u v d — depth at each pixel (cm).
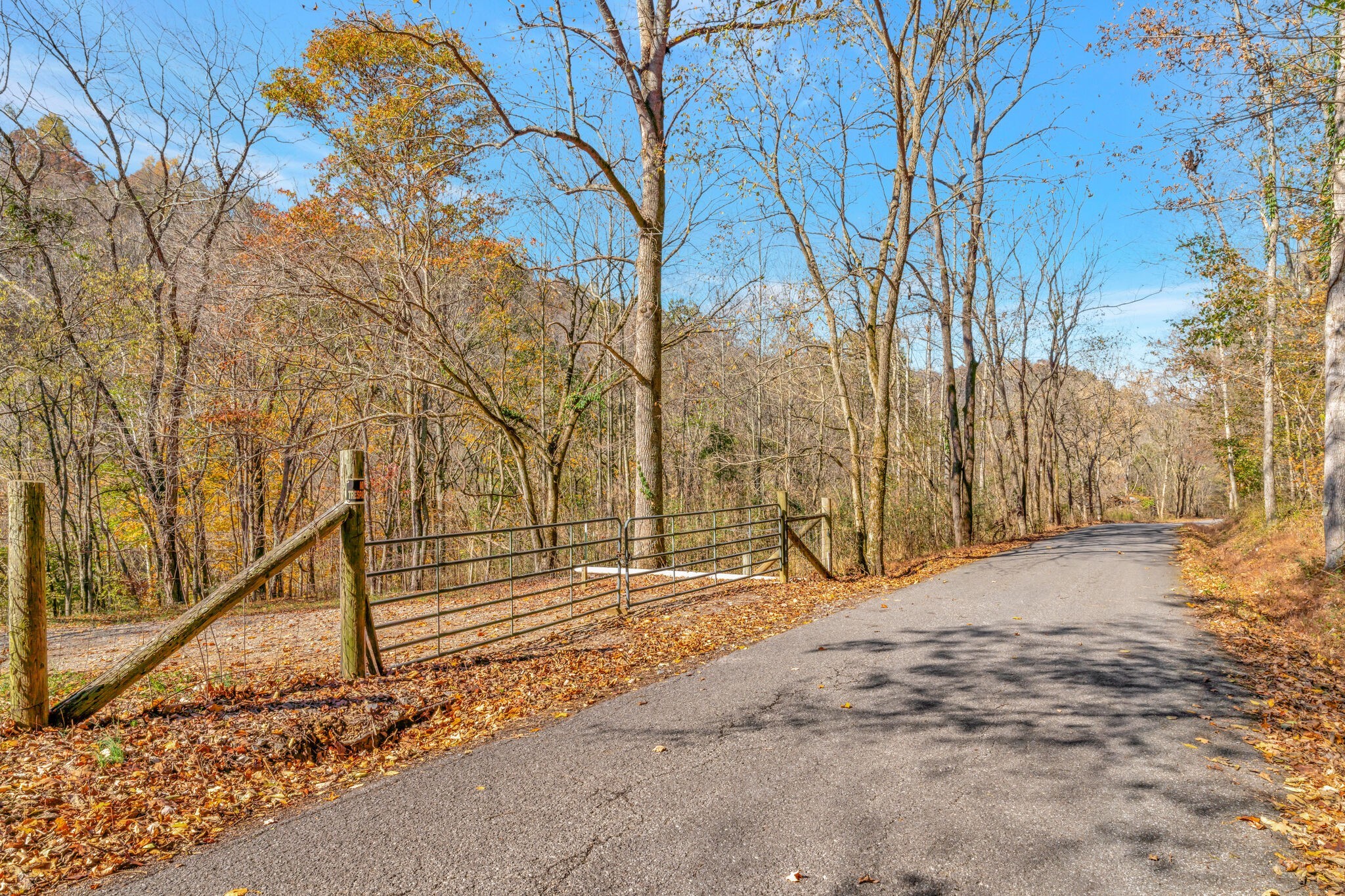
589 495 2964
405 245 1495
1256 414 2889
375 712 512
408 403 2030
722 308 1546
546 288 1947
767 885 309
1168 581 1205
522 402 2362
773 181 1404
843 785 411
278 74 1692
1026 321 2884
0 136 1680
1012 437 3006
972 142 2164
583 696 586
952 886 308
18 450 2014
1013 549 1845
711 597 1048
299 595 2075
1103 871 321
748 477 2758
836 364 1421
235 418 1703
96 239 1853
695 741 482
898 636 785
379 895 302
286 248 1345
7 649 782
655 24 1377
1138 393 5156
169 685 565
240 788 406
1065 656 698
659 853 336
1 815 350
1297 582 1035
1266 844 346
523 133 1147
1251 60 965
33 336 1644
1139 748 467
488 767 440
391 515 2480
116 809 369
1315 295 1705
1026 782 416
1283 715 539
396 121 1444
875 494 1348
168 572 1827
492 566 2170
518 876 316
